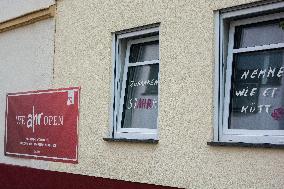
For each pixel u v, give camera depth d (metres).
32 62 6.80
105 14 5.41
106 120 5.28
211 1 4.18
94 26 5.57
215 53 4.16
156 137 4.71
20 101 7.01
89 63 5.61
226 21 4.21
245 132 3.97
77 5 5.88
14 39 7.34
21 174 6.77
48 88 6.37
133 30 5.09
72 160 5.75
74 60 5.87
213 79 4.15
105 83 5.34
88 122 5.53
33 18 6.72
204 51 4.22
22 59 7.07
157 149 4.57
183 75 4.38
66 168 5.86
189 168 4.25
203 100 4.18
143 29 5.00
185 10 4.42
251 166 3.75
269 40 4.01
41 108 6.46
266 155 3.65
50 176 6.10
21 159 6.89
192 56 4.32
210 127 4.10
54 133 6.13
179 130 4.37
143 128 5.00
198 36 4.28
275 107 3.86
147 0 4.84
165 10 4.63
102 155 5.27
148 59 5.19
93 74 5.54
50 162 6.18
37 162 6.49
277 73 3.90
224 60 4.17
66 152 5.87
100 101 5.39
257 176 3.71
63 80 6.05
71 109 5.84
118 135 5.21
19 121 6.99
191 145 4.24
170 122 4.46
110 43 5.33
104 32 5.41
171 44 4.53
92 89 5.53
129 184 4.83
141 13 4.91
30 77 6.82
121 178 4.98
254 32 4.12
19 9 7.13
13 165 7.02
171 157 4.43
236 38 4.22
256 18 4.07
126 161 4.93
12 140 7.14
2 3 7.65
